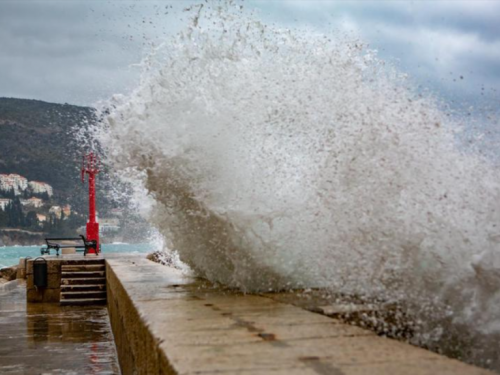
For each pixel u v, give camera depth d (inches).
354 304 230.4
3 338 582.2
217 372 125.7
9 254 5816.9
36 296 972.6
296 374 122.6
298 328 177.8
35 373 419.8
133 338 260.4
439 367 126.3
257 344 154.7
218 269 332.2
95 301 912.9
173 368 131.9
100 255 1136.2
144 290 312.7
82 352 501.4
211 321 195.3
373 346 149.3
